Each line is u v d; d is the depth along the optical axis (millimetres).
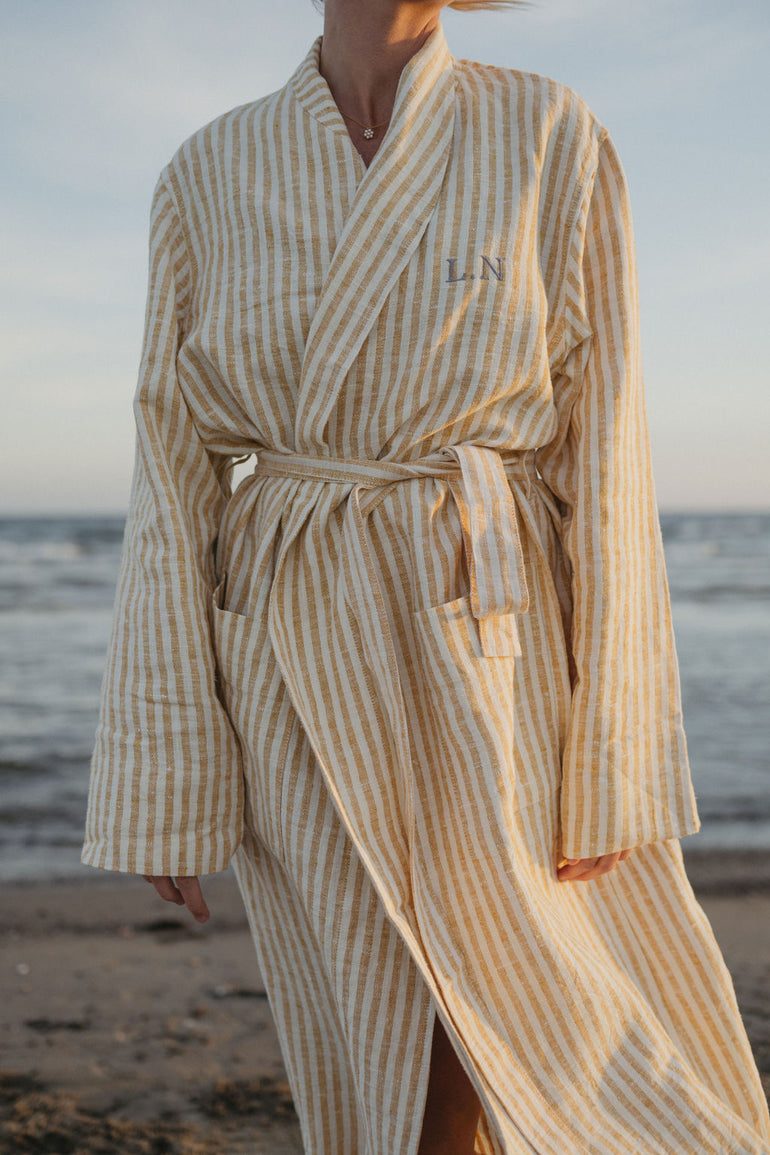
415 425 1356
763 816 6848
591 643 1398
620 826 1398
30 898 4668
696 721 10930
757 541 35312
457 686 1295
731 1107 1444
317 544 1385
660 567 1491
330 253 1371
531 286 1380
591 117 1460
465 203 1364
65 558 30297
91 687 13742
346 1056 1550
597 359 1433
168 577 1437
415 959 1212
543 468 1500
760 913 4234
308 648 1376
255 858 1533
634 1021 1317
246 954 3709
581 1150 1212
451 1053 1366
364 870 1331
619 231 1438
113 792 1445
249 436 1476
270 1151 2180
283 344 1383
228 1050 2762
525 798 1380
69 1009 3100
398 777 1336
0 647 16906
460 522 1352
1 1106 2414
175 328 1500
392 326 1346
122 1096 2469
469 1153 1395
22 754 9820
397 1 1363
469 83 1439
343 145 1396
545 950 1275
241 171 1444
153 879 1482
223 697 1472
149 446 1464
